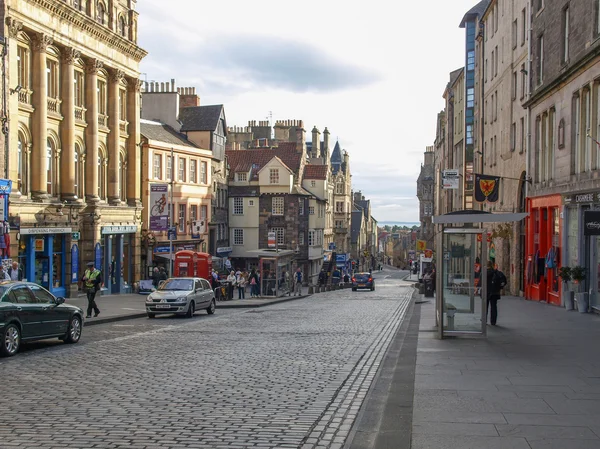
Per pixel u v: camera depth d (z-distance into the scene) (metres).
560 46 27.56
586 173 24.11
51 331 16.61
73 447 7.37
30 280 32.25
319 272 85.31
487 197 31.89
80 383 11.34
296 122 95.19
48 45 33.69
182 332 20.55
